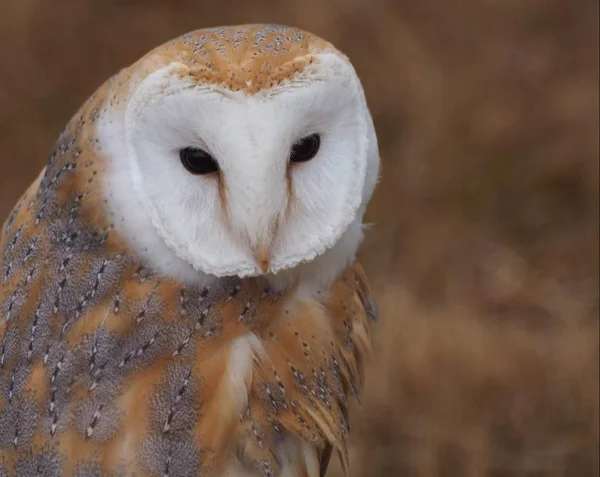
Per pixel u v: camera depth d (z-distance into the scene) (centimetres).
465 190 347
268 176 151
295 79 151
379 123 364
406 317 276
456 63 384
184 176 152
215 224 153
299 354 156
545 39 401
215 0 401
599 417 255
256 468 155
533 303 303
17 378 155
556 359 266
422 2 404
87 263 154
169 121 152
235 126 151
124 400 154
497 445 255
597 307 302
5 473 155
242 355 155
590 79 380
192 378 154
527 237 337
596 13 409
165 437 154
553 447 253
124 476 154
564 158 356
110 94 154
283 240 153
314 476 157
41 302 155
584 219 343
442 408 255
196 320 154
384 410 253
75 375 154
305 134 153
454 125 361
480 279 316
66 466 154
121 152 153
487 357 264
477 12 406
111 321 154
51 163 156
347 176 154
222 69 151
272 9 395
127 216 153
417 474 245
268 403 155
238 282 155
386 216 333
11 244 156
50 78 365
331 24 385
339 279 158
